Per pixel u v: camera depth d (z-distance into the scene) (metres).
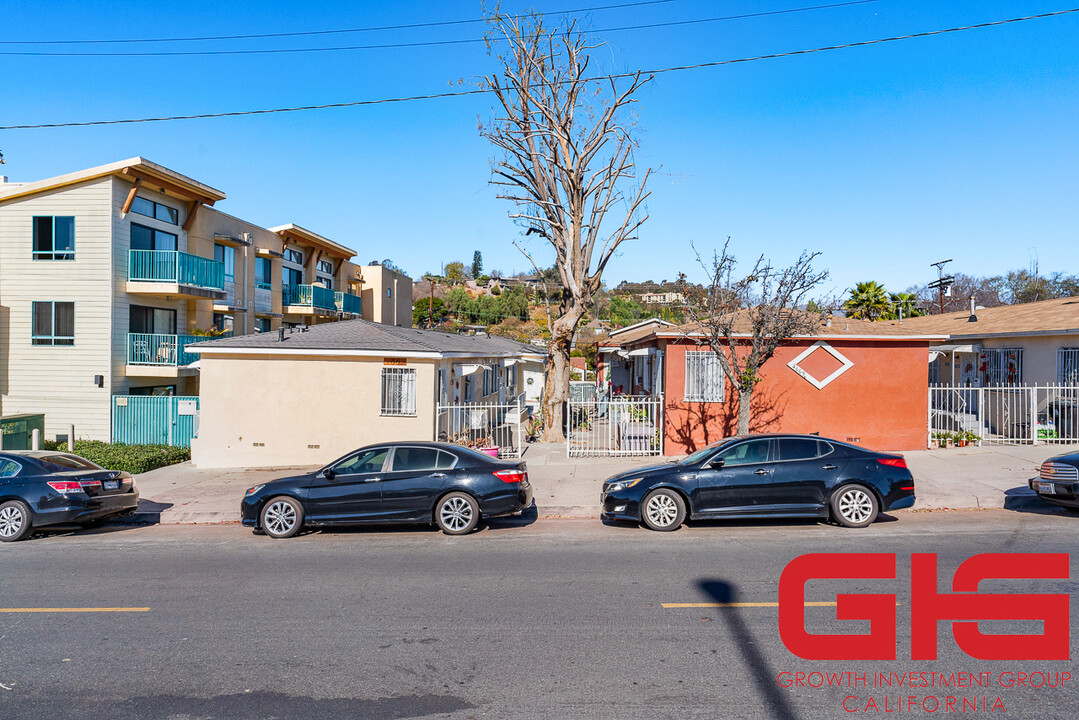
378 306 46.09
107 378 21.73
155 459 18.12
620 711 4.71
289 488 10.70
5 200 21.89
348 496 10.59
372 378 17.33
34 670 5.62
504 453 17.84
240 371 17.56
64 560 9.48
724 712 4.68
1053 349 18.53
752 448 10.69
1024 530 9.91
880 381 17.41
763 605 6.85
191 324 25.81
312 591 7.68
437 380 17.72
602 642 5.97
